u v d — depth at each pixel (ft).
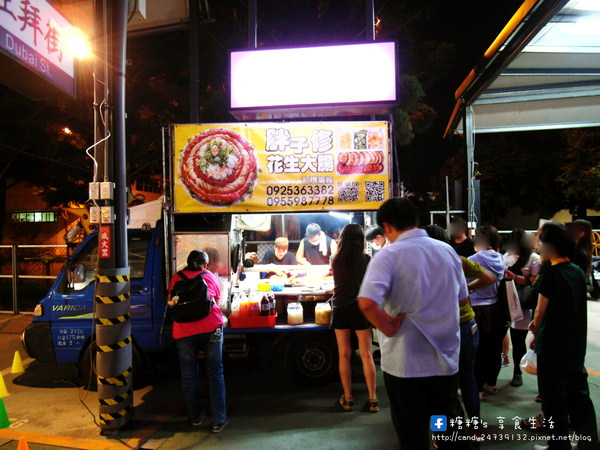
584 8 15.80
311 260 21.22
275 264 21.27
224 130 16.22
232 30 38.60
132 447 12.02
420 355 7.58
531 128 29.55
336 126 16.30
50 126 37.73
